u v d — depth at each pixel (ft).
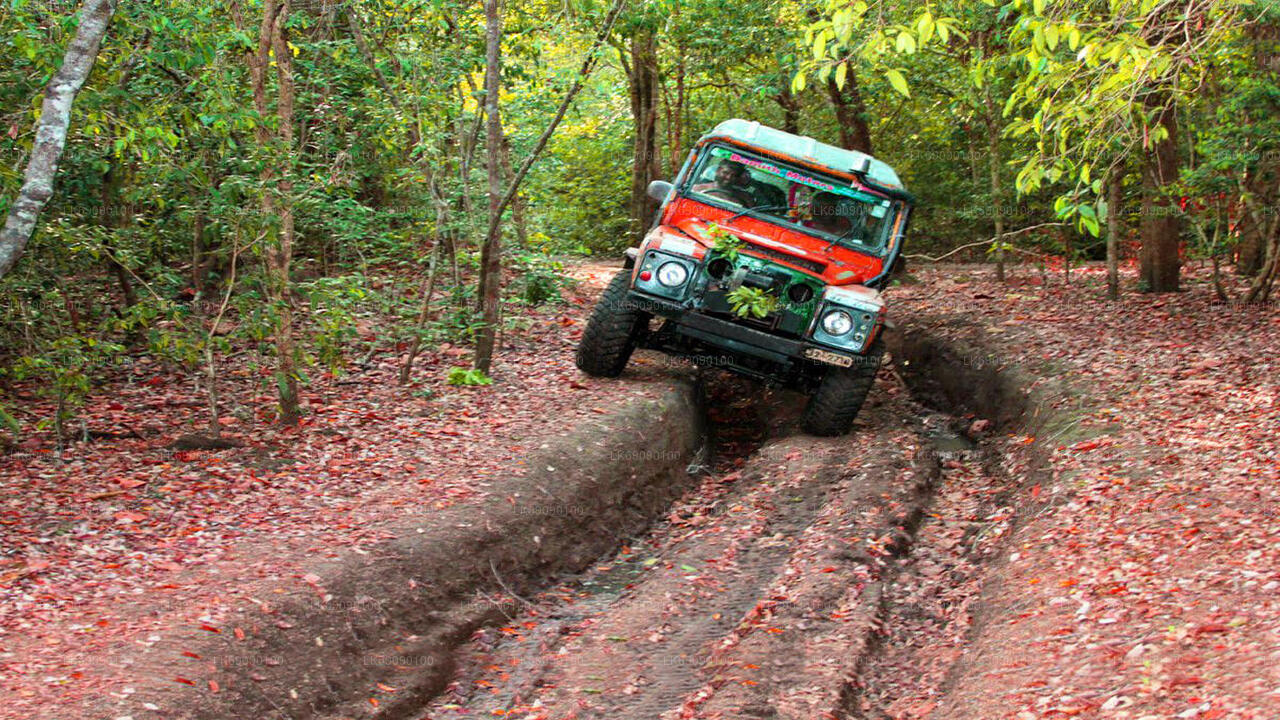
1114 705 14.11
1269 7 26.55
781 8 53.16
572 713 17.19
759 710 16.58
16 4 20.90
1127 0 17.56
